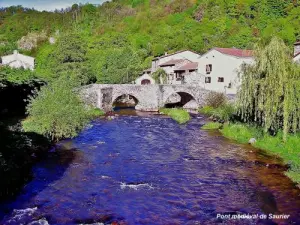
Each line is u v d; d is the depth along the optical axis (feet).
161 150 93.97
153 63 260.01
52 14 490.90
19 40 412.36
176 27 341.41
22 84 125.59
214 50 195.62
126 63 251.80
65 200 58.70
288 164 77.41
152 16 384.68
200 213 53.98
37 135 89.45
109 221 51.06
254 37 273.75
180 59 237.45
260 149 91.91
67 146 96.68
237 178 69.97
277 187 64.49
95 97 169.99
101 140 106.11
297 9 280.72
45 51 281.54
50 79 152.35
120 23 395.75
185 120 145.38
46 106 93.76
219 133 115.96
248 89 93.86
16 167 68.13
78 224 49.73
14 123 98.27
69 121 95.81
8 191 59.62
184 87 186.60
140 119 151.64
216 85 195.00
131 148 96.22
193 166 78.79
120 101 233.55
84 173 73.36
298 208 55.26
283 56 87.30
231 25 303.68
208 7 345.10
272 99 86.79
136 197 60.54
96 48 306.76
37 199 58.75
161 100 185.16
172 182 68.28
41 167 76.33
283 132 87.76
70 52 208.95
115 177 71.20
